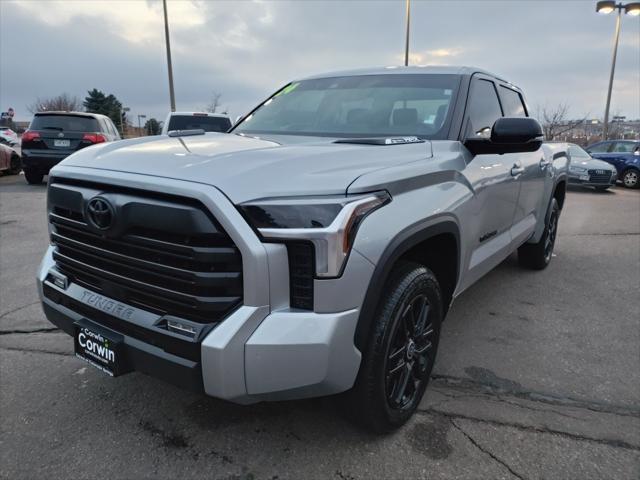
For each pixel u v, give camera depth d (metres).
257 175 1.94
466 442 2.42
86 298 2.29
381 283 2.07
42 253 5.75
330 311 1.92
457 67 3.50
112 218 2.04
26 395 2.78
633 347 3.53
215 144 2.53
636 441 2.46
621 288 4.85
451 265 2.79
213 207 1.82
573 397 2.85
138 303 2.13
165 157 2.18
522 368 3.20
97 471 2.19
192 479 2.16
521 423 2.58
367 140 2.64
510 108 4.11
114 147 2.51
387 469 2.23
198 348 1.90
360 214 1.98
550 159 4.84
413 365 2.53
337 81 3.68
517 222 4.16
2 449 2.32
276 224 1.85
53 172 2.40
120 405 2.69
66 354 3.26
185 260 1.92
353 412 2.29
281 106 3.62
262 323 1.88
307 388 1.96
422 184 2.41
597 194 14.45
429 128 3.04
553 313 4.16
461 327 3.84
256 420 2.57
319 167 2.10
